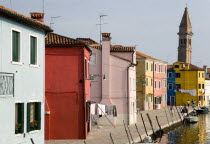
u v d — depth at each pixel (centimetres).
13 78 1727
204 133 3866
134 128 3428
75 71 2650
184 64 7894
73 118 2636
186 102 7812
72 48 2653
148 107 6125
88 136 2811
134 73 4062
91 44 4156
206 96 8406
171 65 8244
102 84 3669
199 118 5734
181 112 5491
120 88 3694
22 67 1805
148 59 6062
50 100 2645
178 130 4100
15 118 1775
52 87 2648
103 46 3678
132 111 3872
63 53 2656
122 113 3697
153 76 6309
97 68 3697
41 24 1947
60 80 2650
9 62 1692
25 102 1836
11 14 1655
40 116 1973
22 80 1806
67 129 2636
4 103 1661
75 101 2642
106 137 2770
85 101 2652
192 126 4525
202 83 7975
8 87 1688
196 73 7800
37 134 1955
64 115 2642
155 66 6438
